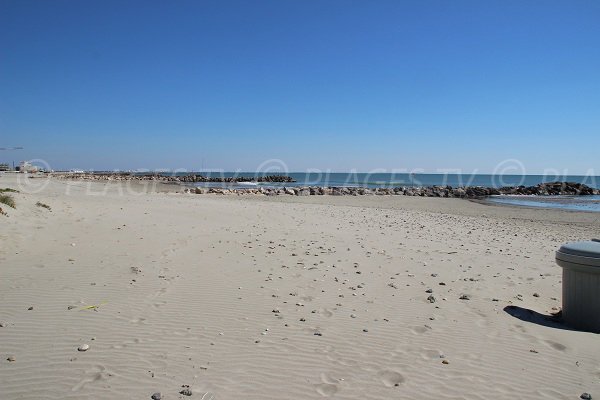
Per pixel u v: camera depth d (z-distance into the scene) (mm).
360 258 11086
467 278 9227
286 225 17531
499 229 19219
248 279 8633
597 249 6406
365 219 21797
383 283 8625
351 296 7660
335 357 5168
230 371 4762
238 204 26750
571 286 6621
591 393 4477
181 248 11523
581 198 49906
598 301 6344
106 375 4602
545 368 5016
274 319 6398
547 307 7531
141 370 4723
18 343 5332
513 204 38500
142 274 8688
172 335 5703
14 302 6797
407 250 12508
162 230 14180
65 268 8938
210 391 4336
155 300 7125
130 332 5758
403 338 5789
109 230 13516
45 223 13547
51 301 6895
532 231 18797
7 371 4656
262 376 4672
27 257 9719
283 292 7801
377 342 5633
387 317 6613
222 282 8344
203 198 33938
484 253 12375
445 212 28703
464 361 5137
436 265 10492
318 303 7211
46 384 4406
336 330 6012
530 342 5766
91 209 17688
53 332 5684
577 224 22234
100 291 7488
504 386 4586
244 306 6957
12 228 12203
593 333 6215
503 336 5949
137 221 15727
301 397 4285
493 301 7602
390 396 4332
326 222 19516
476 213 28250
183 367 4816
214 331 5883
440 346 5555
